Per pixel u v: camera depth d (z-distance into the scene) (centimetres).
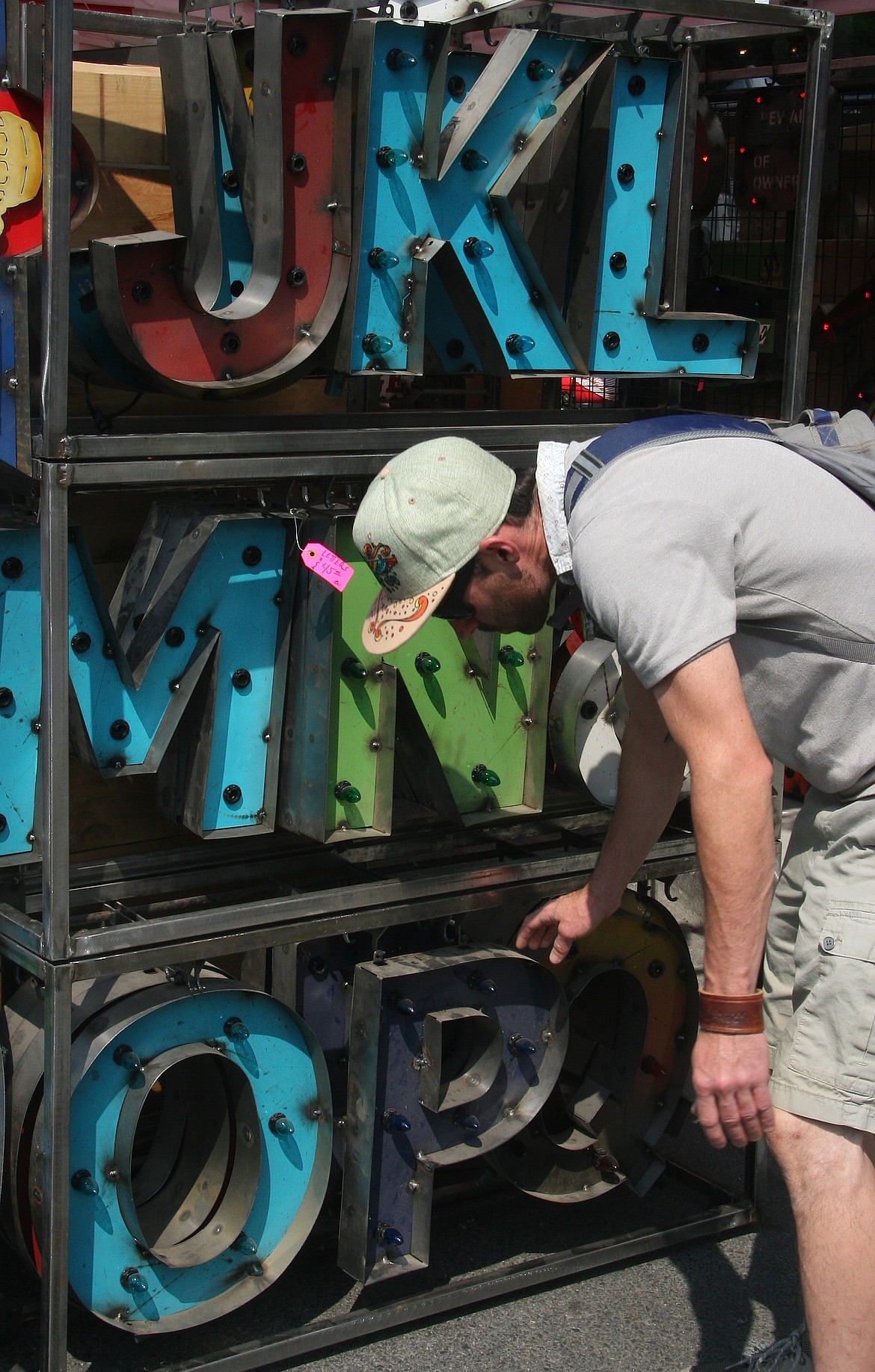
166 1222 233
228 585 218
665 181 241
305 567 221
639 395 342
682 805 273
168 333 202
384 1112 230
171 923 204
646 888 262
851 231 432
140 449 194
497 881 236
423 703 231
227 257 217
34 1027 217
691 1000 271
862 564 184
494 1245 262
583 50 228
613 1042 270
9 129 200
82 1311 236
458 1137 239
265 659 224
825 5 368
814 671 187
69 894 217
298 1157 233
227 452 203
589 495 183
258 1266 230
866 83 364
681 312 249
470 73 230
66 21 175
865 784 191
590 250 234
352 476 230
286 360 212
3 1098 210
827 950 189
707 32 267
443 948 240
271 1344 221
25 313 192
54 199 179
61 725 192
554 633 255
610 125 229
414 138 215
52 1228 200
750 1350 235
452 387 308
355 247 213
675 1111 275
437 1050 226
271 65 197
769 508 181
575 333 239
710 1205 279
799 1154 190
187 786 228
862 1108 186
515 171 222
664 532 174
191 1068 241
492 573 200
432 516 196
